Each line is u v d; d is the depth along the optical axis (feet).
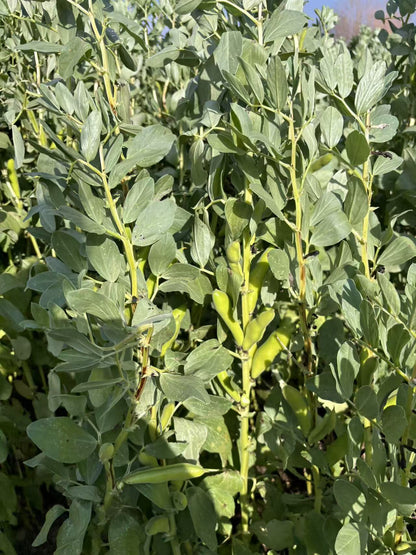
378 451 2.54
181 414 3.58
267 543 3.25
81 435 2.70
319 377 2.90
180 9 2.90
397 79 5.06
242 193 3.12
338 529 2.96
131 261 2.64
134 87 6.11
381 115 2.94
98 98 2.83
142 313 2.45
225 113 3.17
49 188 2.81
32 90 4.51
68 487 2.95
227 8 2.93
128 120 3.50
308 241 3.12
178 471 2.77
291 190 3.19
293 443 3.19
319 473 3.16
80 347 2.25
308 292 2.98
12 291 3.98
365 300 2.49
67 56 2.94
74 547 2.68
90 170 2.62
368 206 2.81
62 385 4.03
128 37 5.27
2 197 5.29
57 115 2.65
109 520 2.90
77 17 3.42
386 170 2.94
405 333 2.39
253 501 3.70
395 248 2.96
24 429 4.04
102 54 3.16
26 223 4.62
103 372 2.80
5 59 4.63
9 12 3.90
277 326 3.52
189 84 3.69
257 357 3.17
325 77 2.85
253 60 2.81
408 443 2.87
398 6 4.81
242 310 3.13
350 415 4.14
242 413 3.28
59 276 2.77
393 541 2.72
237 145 2.76
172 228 3.13
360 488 2.71
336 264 3.12
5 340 4.40
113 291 2.64
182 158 3.96
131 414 2.60
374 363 2.87
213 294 3.04
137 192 2.60
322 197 2.93
